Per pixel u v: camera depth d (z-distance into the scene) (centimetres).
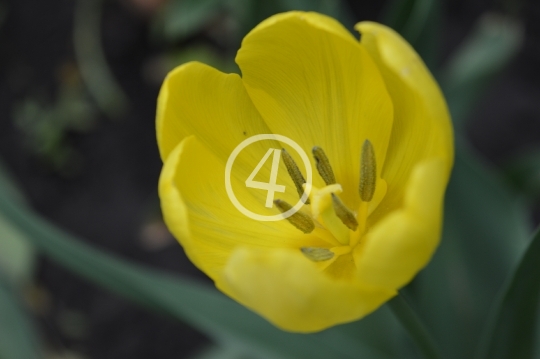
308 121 27
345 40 25
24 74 58
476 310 33
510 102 51
